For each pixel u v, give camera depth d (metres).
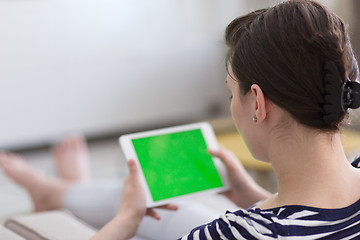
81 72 4.89
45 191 2.57
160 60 5.24
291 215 0.88
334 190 0.90
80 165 3.18
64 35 4.75
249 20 0.96
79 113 4.95
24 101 4.70
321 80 0.87
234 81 0.97
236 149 2.84
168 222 1.57
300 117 0.89
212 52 5.43
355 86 0.89
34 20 4.61
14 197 3.53
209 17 5.19
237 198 1.47
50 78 4.76
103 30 4.91
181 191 1.36
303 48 0.86
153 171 1.34
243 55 0.92
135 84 5.16
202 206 1.68
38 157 4.56
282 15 0.90
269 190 2.74
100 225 2.11
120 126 5.16
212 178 1.43
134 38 5.06
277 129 0.92
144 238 1.63
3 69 4.56
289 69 0.87
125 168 3.76
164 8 5.14
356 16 3.29
